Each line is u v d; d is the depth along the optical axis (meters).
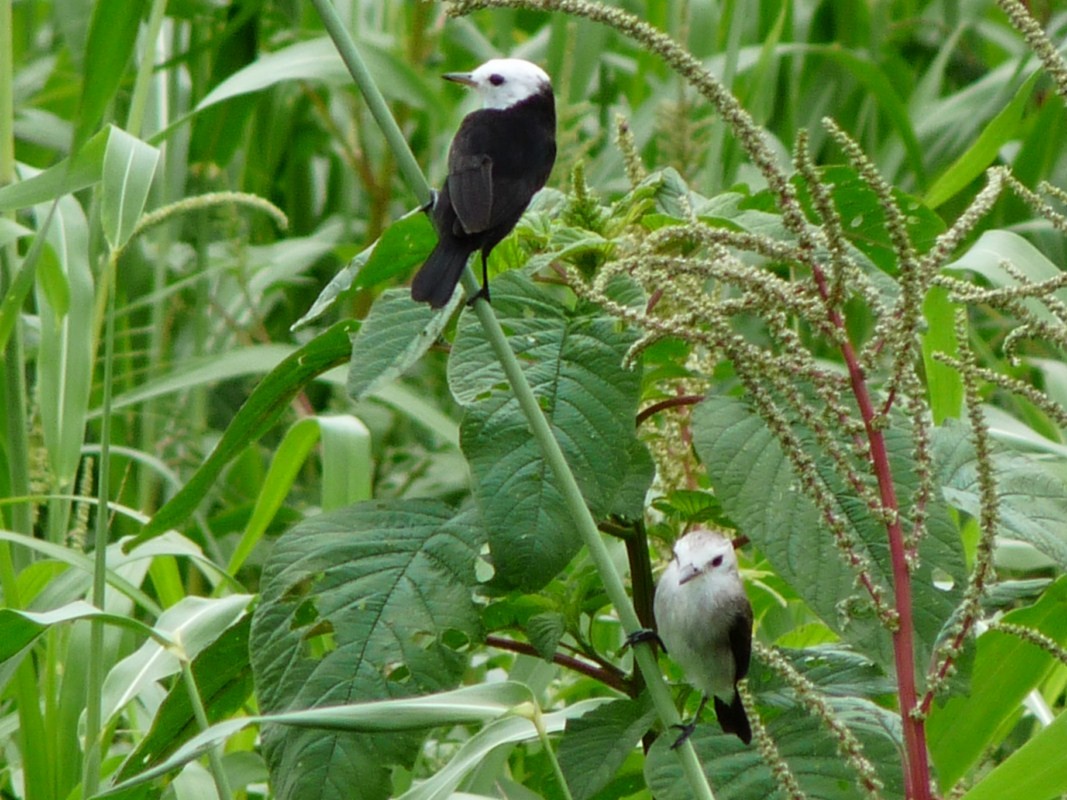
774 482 5.57
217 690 6.62
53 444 8.62
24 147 15.11
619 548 7.47
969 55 17.14
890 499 4.86
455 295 6.30
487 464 5.54
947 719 6.52
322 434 8.48
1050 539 5.77
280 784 5.65
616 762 5.68
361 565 5.91
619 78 16.11
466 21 15.25
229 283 14.23
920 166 13.08
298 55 10.77
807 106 14.98
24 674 7.18
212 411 13.98
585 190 6.57
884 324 4.87
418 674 5.67
